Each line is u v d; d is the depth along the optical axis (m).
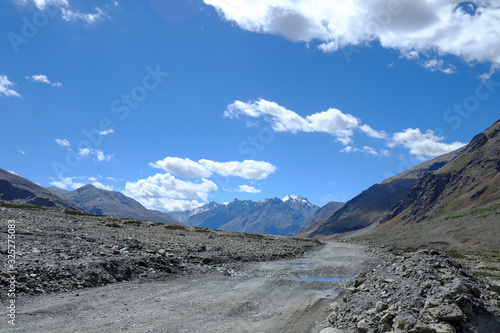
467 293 12.29
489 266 45.41
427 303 12.12
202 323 14.62
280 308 17.50
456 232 177.25
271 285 22.91
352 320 13.36
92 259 24.19
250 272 31.41
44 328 12.95
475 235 157.88
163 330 13.48
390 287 14.74
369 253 51.41
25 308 15.26
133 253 30.17
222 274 28.52
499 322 11.57
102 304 16.92
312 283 23.47
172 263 30.06
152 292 20.12
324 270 33.06
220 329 13.88
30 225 38.31
